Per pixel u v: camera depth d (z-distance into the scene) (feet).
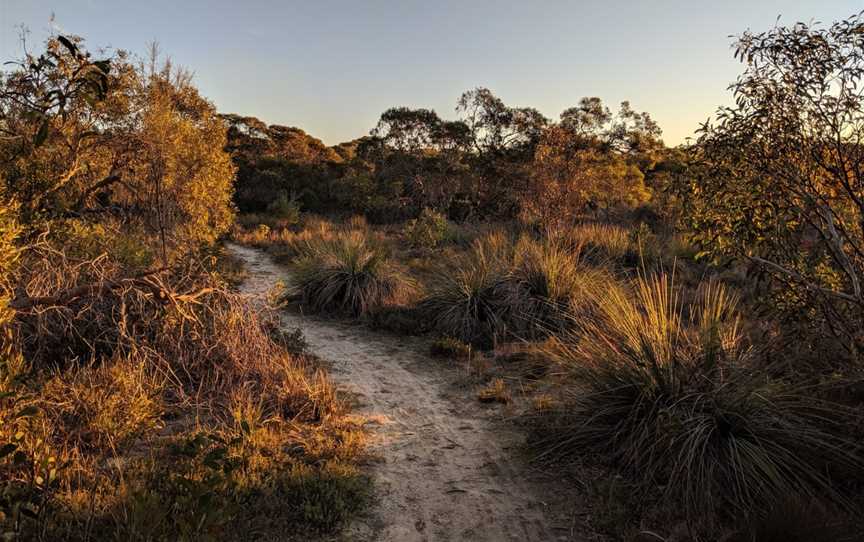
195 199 36.91
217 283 20.61
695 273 36.47
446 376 22.38
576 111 93.30
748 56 14.32
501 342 26.14
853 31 13.26
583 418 15.24
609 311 18.56
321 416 16.99
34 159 19.11
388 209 110.11
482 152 122.31
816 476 12.02
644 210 70.18
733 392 13.64
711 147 14.82
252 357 19.12
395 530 11.49
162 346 18.10
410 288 34.30
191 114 37.91
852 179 14.03
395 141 132.98
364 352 25.90
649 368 14.73
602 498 12.30
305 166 137.18
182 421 15.85
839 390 14.14
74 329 17.58
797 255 14.90
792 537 9.87
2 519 9.58
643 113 102.22
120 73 29.63
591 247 42.47
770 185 14.33
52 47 18.70
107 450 13.60
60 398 14.34
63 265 17.06
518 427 16.84
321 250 40.19
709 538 10.59
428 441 16.11
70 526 9.85
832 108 13.73
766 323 16.47
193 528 9.46
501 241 44.11
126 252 22.76
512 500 12.80
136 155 30.68
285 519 11.05
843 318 14.32
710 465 12.16
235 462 10.82
